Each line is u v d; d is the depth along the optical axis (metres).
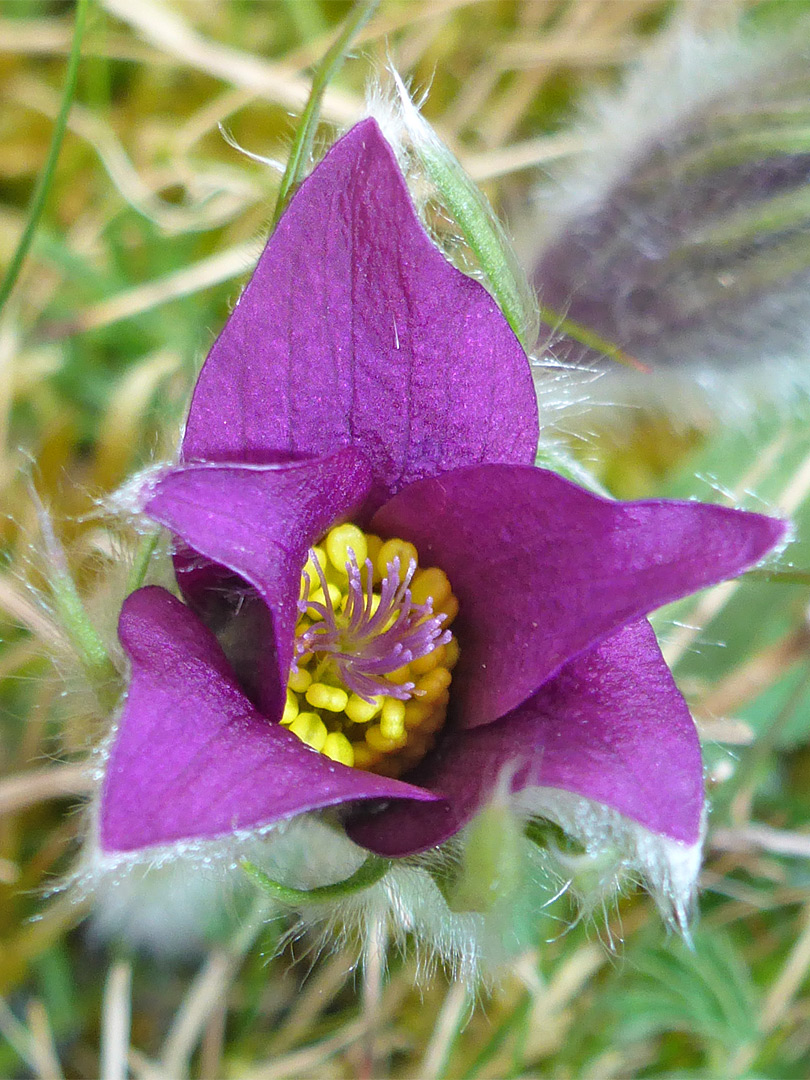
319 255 0.09
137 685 0.09
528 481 0.09
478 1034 0.14
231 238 0.16
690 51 0.13
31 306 0.16
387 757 0.10
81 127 0.16
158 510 0.09
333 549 0.10
